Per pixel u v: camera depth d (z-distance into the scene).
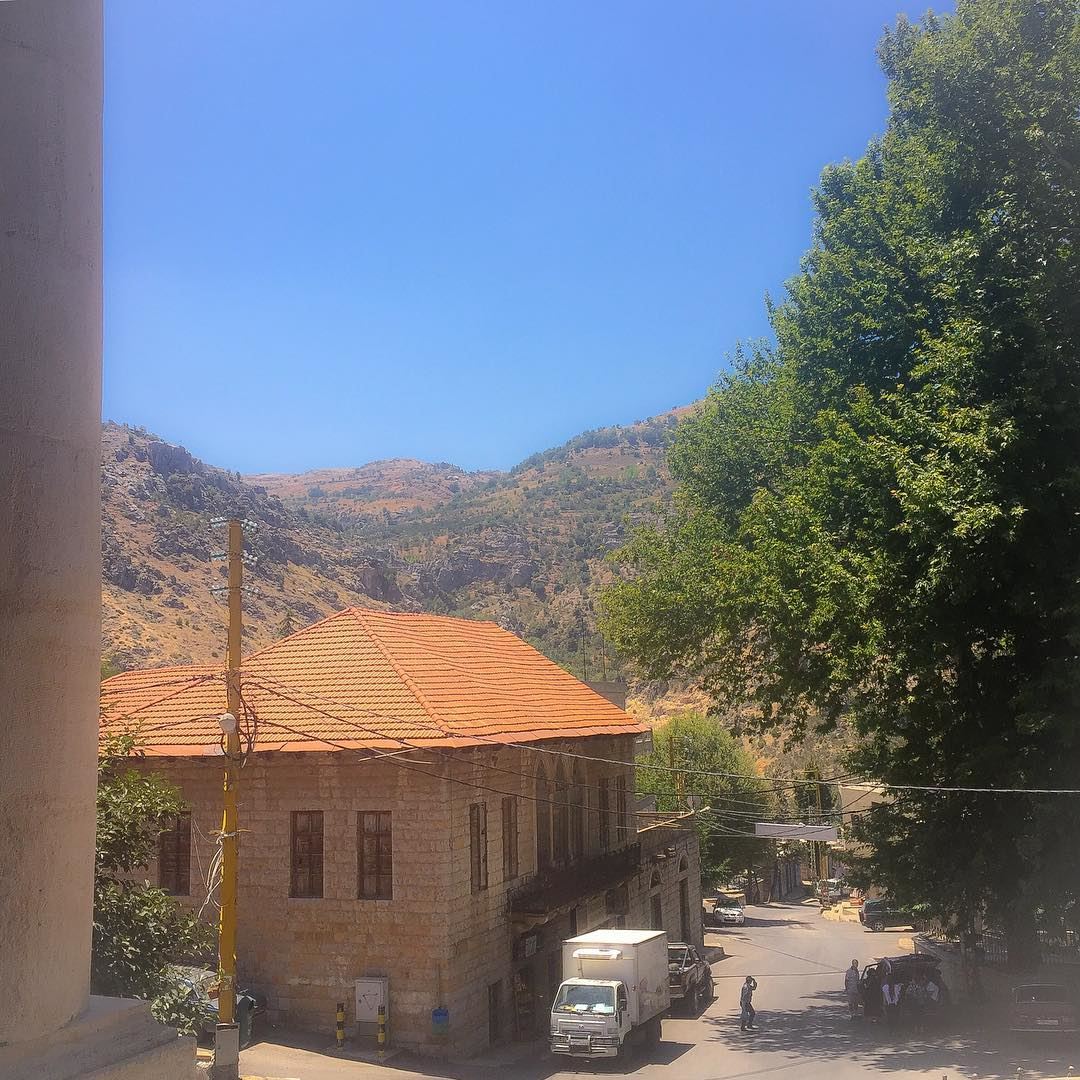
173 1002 14.73
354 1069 21.42
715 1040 27.59
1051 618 21.69
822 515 23.88
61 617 4.82
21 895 4.52
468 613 185.00
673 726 67.56
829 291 27.94
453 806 24.14
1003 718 24.62
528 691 33.12
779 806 68.50
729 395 35.31
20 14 4.98
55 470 4.87
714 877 66.00
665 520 38.31
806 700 25.42
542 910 26.67
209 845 25.48
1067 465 20.77
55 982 4.66
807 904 86.44
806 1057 23.83
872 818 27.31
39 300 4.89
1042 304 20.86
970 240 21.91
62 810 4.74
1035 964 27.91
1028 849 20.91
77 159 5.21
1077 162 20.50
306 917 24.42
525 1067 23.59
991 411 20.50
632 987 25.20
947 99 22.52
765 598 23.77
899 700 24.80
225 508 164.12
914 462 21.58
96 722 5.10
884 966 29.77
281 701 26.73
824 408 28.50
